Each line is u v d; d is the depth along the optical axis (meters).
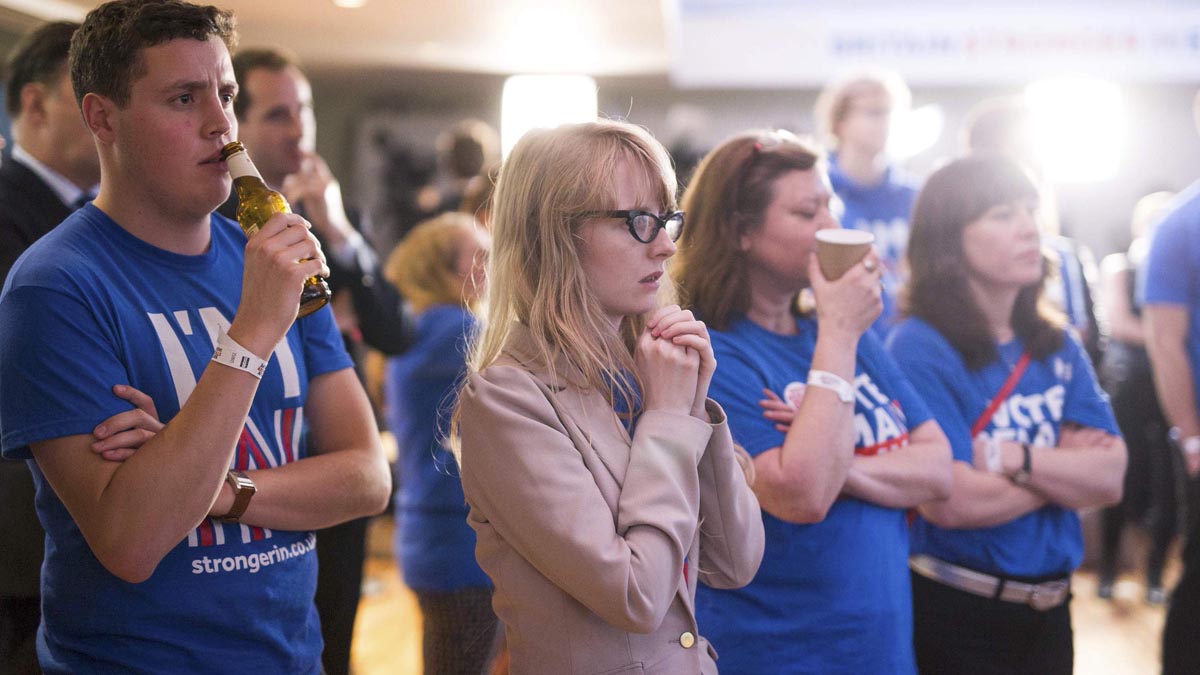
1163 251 3.21
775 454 1.95
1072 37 7.25
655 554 1.43
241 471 1.65
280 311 1.48
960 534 2.32
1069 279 4.03
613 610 1.41
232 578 1.60
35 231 2.08
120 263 1.61
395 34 5.87
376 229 8.59
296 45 6.28
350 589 2.55
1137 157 7.92
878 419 2.11
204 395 1.46
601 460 1.51
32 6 4.30
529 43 6.17
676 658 1.51
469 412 1.48
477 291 1.81
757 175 2.07
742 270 2.10
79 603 1.55
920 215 2.47
